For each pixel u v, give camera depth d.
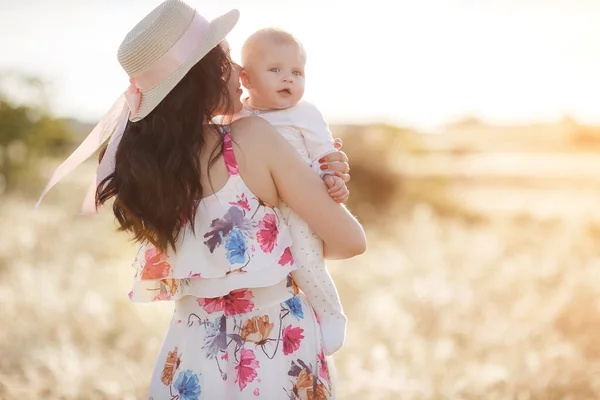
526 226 9.26
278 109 2.10
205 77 1.90
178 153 1.86
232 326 1.97
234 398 1.94
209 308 1.99
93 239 8.72
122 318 5.45
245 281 1.91
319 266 2.04
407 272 6.93
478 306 5.66
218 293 1.92
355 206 12.84
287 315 2.01
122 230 2.03
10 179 13.81
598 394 4.05
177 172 1.86
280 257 1.94
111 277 6.70
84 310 5.39
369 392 4.02
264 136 1.90
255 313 1.97
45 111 14.88
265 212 1.93
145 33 1.87
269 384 1.94
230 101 1.95
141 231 1.95
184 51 1.87
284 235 1.97
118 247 8.47
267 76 2.07
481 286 6.22
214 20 1.93
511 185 19.89
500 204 14.74
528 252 7.32
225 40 1.99
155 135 1.88
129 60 1.88
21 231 8.08
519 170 26.05
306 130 2.05
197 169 1.89
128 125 1.99
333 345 2.08
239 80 2.04
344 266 7.30
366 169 13.24
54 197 12.78
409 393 4.01
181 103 1.88
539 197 15.97
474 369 4.30
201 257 1.92
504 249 7.63
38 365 4.33
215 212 1.90
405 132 15.19
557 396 4.07
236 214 1.89
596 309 5.18
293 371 1.98
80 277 6.54
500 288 6.08
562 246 7.21
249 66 2.11
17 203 10.74
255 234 1.91
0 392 3.92
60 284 6.40
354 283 6.72
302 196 1.91
